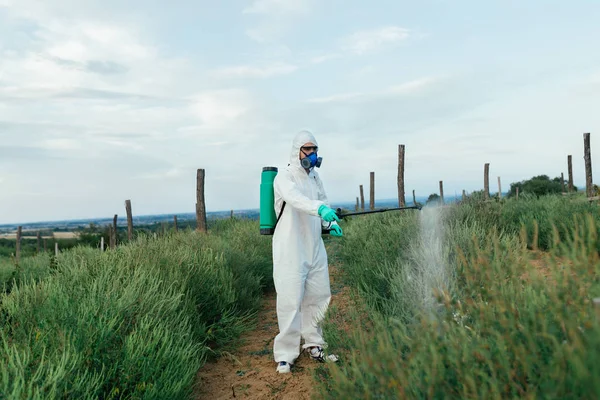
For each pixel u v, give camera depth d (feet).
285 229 12.91
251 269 23.50
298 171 13.12
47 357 9.30
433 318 7.61
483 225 24.50
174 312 13.44
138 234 22.53
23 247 84.94
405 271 13.12
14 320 11.39
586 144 50.21
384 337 7.55
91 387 8.89
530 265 6.70
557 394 4.94
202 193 40.27
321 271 13.33
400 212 31.86
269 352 14.47
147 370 9.80
